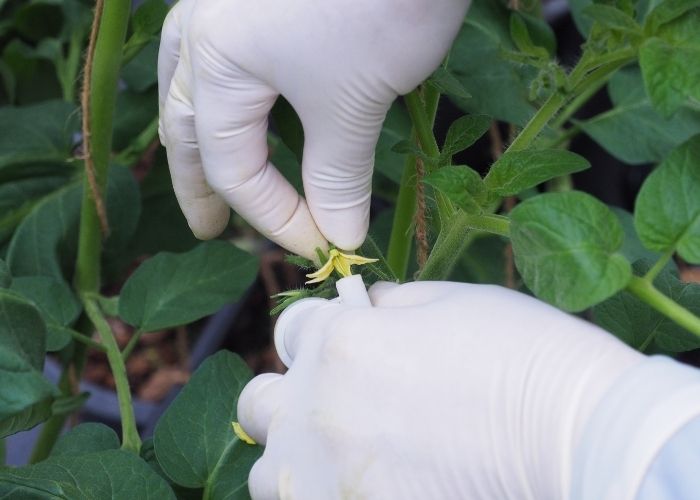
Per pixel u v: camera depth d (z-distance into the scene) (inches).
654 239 19.0
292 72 21.2
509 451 20.0
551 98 21.5
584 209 18.8
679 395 18.3
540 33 28.2
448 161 22.5
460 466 20.3
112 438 25.0
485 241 34.3
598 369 19.5
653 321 23.2
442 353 20.7
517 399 20.0
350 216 22.9
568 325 20.3
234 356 24.8
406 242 25.9
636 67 30.0
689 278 43.5
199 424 24.1
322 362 21.6
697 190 18.9
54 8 33.7
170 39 23.0
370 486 20.9
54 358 39.9
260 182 22.7
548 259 18.7
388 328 21.3
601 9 19.5
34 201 30.4
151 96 31.9
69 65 33.1
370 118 21.7
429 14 20.6
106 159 27.1
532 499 20.0
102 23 25.4
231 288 26.7
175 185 24.1
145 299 26.6
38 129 30.3
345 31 20.7
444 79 22.9
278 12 20.8
